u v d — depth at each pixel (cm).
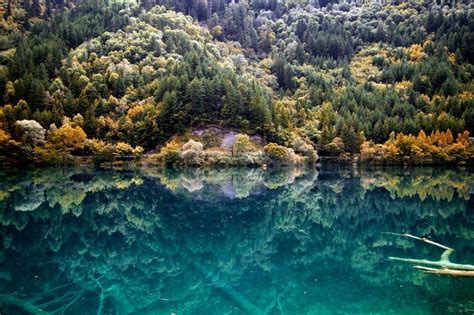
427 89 11881
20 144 6931
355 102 11100
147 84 10225
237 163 8050
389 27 17450
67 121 8281
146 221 2808
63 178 5500
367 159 8856
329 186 5016
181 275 1585
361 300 1266
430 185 4978
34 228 2475
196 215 3058
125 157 8125
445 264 1612
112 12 14425
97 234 2375
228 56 15312
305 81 13700
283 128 9388
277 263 1758
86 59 11306
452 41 14125
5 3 15588
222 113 8912
